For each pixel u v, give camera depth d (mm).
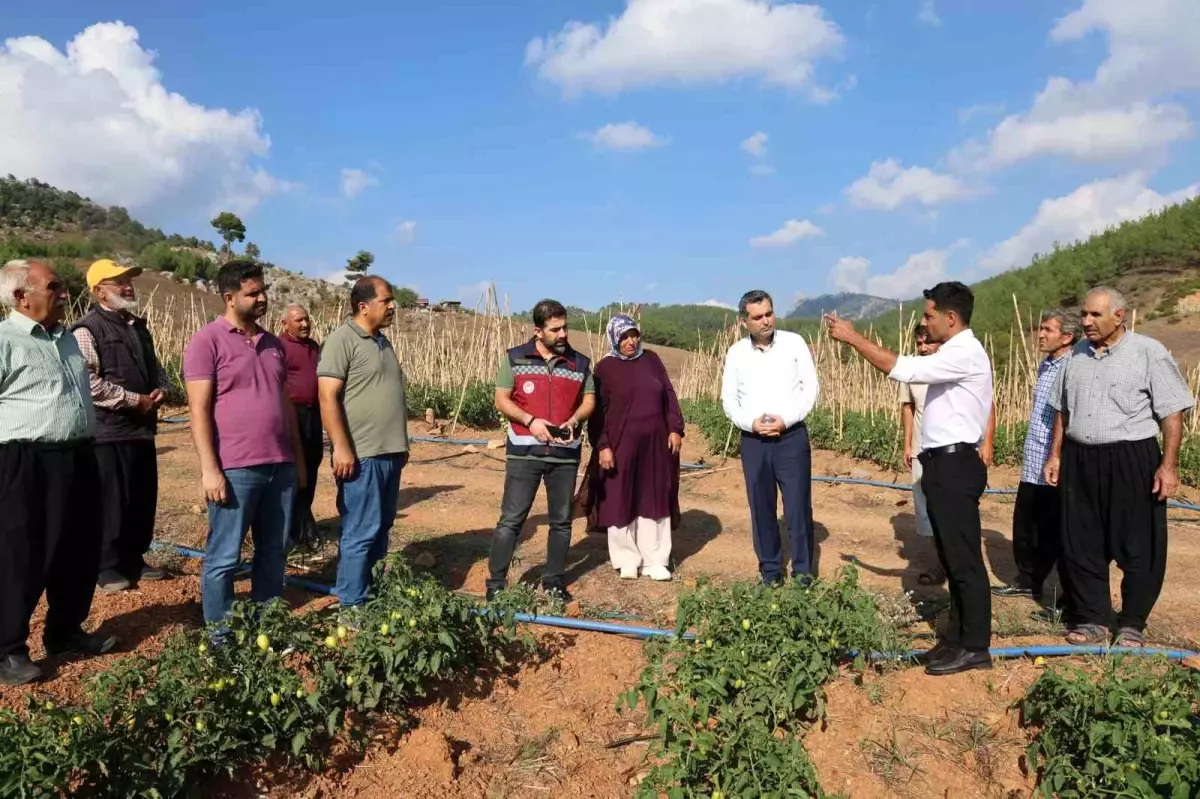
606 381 5941
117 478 5027
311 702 3555
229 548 4273
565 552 5398
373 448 4742
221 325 4273
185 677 3432
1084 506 4789
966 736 3824
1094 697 3547
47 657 4230
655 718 3896
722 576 6086
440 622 4184
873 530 7566
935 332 4254
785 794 3432
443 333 15242
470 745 3963
